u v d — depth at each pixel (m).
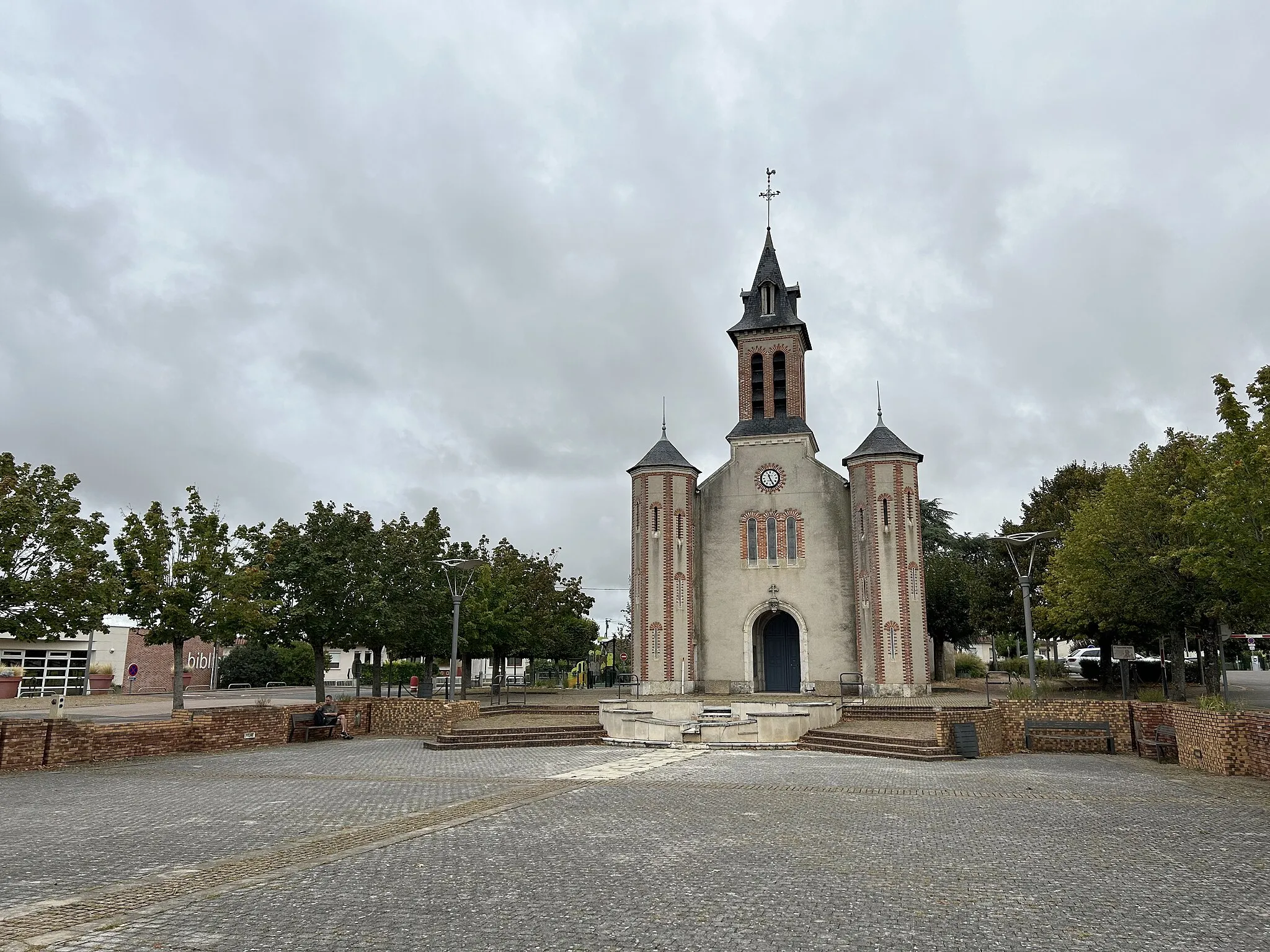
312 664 71.88
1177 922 8.61
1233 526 20.94
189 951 7.49
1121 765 21.80
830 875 10.38
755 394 45.69
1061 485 51.38
